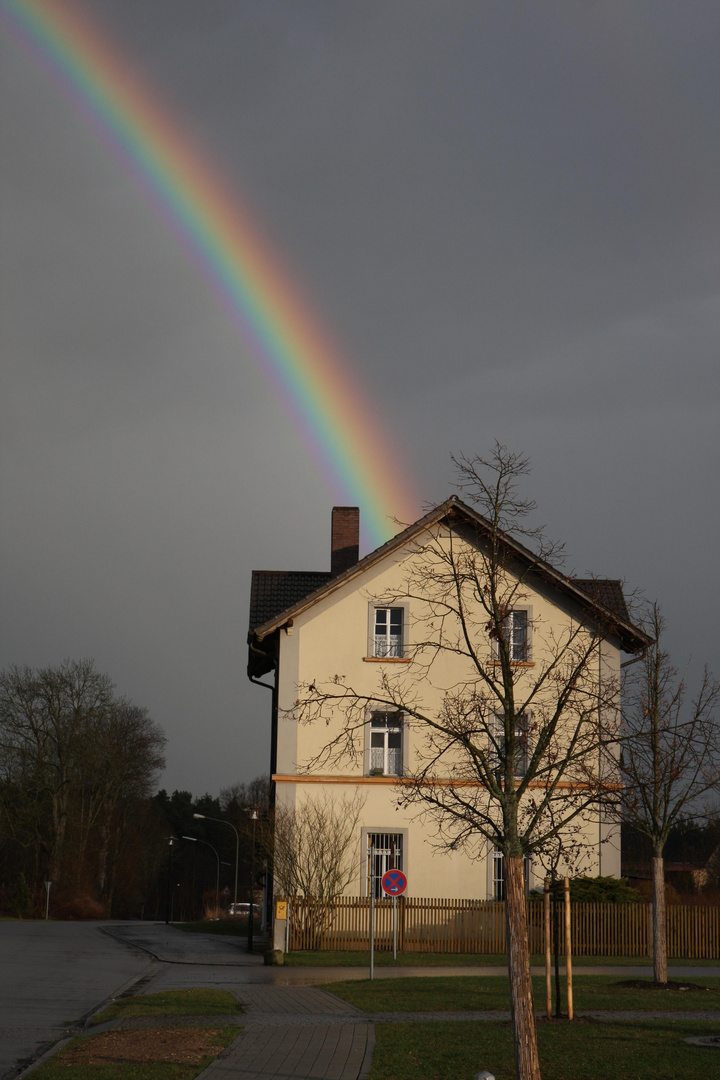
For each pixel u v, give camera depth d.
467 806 11.74
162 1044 12.68
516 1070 9.55
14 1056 12.27
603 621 13.97
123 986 20.36
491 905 28.83
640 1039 13.02
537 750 11.38
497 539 11.94
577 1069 11.00
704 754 19.75
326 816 30.64
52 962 25.81
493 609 11.51
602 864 30.42
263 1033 13.59
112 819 72.38
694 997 17.56
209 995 17.73
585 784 14.78
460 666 31.53
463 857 30.81
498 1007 16.23
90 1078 10.45
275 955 25.45
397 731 31.48
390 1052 12.07
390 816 31.00
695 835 66.94
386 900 29.00
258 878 35.62
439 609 31.22
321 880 29.83
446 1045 12.52
